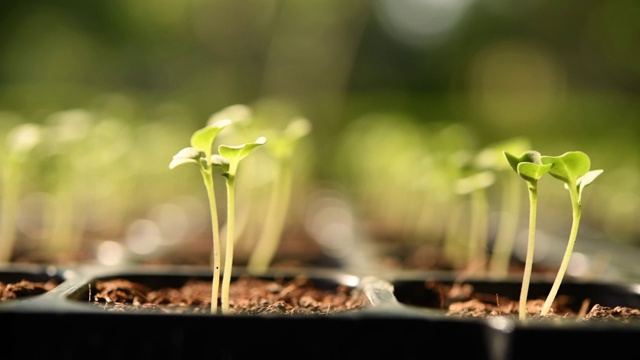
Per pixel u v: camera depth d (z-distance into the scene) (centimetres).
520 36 1734
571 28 1659
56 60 1237
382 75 1772
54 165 295
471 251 272
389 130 564
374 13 1730
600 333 123
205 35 1178
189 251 299
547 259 281
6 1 1198
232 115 194
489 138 1059
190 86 1271
